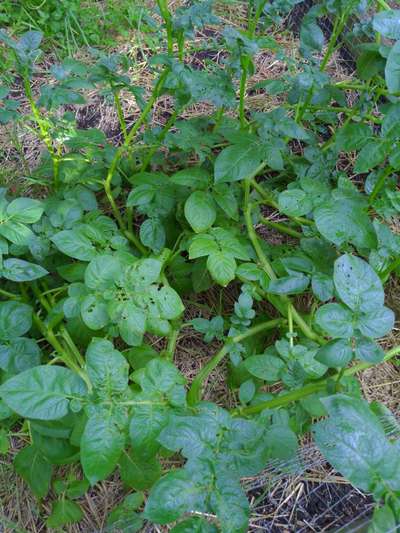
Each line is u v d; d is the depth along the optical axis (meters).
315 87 0.75
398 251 0.70
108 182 0.77
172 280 0.78
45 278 0.76
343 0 0.71
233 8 1.15
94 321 0.60
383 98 1.00
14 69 1.02
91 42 1.08
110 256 0.61
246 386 0.64
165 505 0.44
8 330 0.63
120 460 0.62
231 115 0.98
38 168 0.86
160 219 0.76
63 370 0.50
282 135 0.83
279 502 0.70
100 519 0.67
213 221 0.70
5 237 0.70
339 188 0.73
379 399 0.77
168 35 0.70
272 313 0.80
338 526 0.69
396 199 0.74
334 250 0.75
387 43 0.96
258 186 0.81
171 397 0.53
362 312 0.52
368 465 0.42
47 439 0.62
